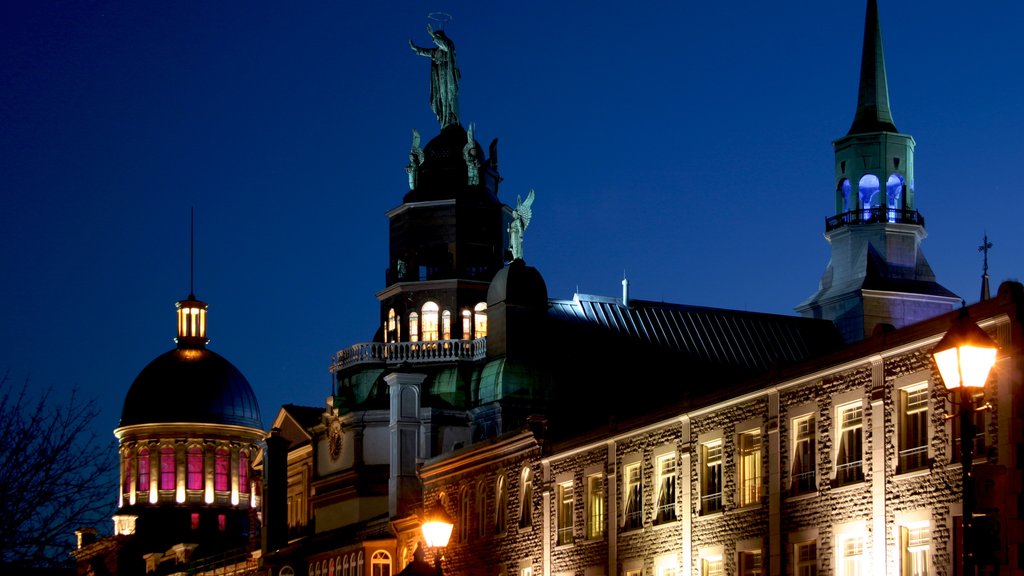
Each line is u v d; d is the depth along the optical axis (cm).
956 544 4191
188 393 14050
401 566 7700
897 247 9575
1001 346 4078
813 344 9081
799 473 4944
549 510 6394
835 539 4712
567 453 6319
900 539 4444
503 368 7956
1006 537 3922
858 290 9312
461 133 9456
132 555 13238
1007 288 4091
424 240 9175
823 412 4822
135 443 13912
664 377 8319
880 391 4556
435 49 9519
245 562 10156
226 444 14050
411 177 9331
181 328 14525
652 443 5766
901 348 4472
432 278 9131
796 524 4903
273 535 9425
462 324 9006
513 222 8462
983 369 2667
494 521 6844
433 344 8538
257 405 14450
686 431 5544
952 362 2680
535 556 6475
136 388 14175
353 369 8806
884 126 9744
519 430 6638
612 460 6003
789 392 5003
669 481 5672
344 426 8681
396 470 7888
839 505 4703
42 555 4066
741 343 8794
